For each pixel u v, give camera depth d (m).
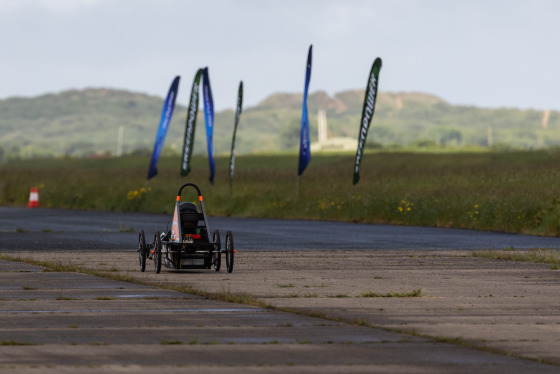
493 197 125.44
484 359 31.23
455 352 32.41
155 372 28.84
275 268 65.06
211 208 154.88
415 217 127.88
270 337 35.25
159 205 159.88
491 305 44.91
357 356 31.55
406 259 73.06
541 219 110.62
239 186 173.25
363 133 141.25
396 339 34.91
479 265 67.69
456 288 52.47
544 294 49.59
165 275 59.81
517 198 122.88
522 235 105.06
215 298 46.88
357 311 42.47
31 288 51.44
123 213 154.62
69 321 39.25
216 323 38.75
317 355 31.69
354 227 119.19
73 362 30.30
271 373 28.81
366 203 136.75
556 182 160.88
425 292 50.31
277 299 46.97
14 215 146.50
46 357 31.11
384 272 62.25
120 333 36.09
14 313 41.66
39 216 143.75
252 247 86.00
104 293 49.25
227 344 33.72
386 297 48.00
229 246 61.72
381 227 119.44
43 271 61.28
